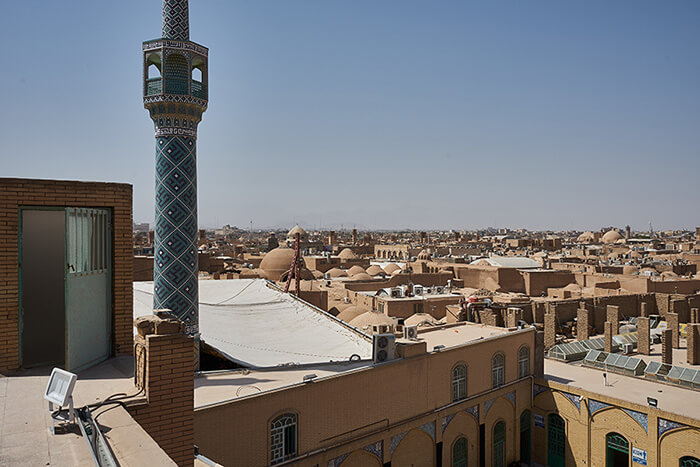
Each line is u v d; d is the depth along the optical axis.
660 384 25.83
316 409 16.30
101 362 9.27
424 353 20.33
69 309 8.41
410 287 48.47
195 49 16.50
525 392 25.72
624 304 45.84
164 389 7.78
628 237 189.62
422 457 20.08
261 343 21.91
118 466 5.79
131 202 9.65
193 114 16.45
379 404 18.36
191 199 16.53
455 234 180.75
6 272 8.11
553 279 61.94
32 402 7.02
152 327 7.94
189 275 16.45
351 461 17.39
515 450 25.02
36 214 8.80
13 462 5.36
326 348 21.47
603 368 28.70
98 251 9.23
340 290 46.94
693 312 41.59
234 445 14.26
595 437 23.55
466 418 22.22
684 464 20.44
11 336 8.20
